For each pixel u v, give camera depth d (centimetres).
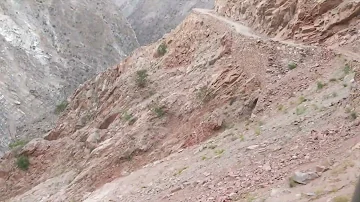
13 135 6462
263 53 2272
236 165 1452
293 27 2323
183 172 1697
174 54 3244
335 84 1725
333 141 1286
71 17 10044
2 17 8906
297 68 2053
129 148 2492
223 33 2848
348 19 2122
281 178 1195
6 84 7588
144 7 13125
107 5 11094
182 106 2552
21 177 3441
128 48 10625
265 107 1941
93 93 4066
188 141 2227
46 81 8281
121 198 1827
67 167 3175
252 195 1159
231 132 1939
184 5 12144
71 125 3922
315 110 1588
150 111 2677
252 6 2856
